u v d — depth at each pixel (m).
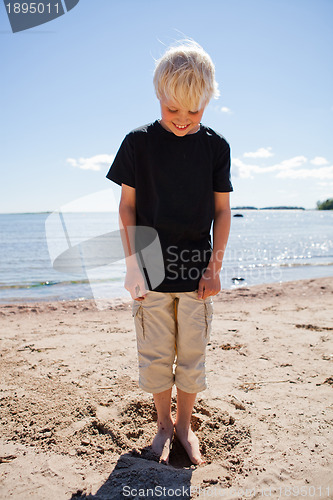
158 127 1.72
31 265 9.94
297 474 1.53
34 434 1.83
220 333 3.40
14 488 1.46
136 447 1.77
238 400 2.15
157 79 1.56
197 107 1.54
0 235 23.94
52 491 1.45
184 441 1.78
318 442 1.74
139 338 1.80
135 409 2.10
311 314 4.07
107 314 4.27
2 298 5.55
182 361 1.79
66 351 2.94
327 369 2.56
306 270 8.55
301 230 29.02
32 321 3.95
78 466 1.61
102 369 2.58
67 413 2.01
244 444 1.75
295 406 2.08
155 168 1.68
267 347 3.01
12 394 2.21
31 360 2.74
